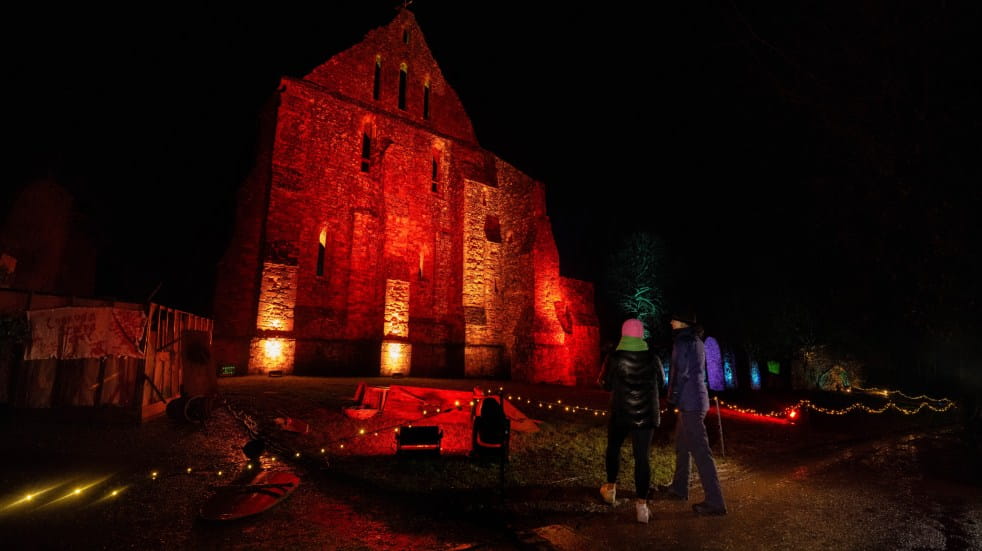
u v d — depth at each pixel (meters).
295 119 21.41
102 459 6.38
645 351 5.33
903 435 13.27
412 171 25.75
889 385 31.72
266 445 7.45
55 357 8.19
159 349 9.23
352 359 22.06
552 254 27.31
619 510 5.37
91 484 5.40
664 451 8.77
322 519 4.71
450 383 19.55
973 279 7.08
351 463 6.76
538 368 24.92
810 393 29.70
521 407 13.46
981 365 14.73
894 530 4.97
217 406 10.01
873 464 8.80
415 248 25.27
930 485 7.14
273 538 4.21
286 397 12.19
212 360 11.27
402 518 4.81
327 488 5.70
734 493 6.38
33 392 8.04
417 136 26.25
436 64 28.73
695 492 6.31
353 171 23.67
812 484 7.04
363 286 22.95
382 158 24.48
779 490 6.61
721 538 4.58
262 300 19.28
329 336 21.61
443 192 27.36
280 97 21.19
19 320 7.82
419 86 27.69
